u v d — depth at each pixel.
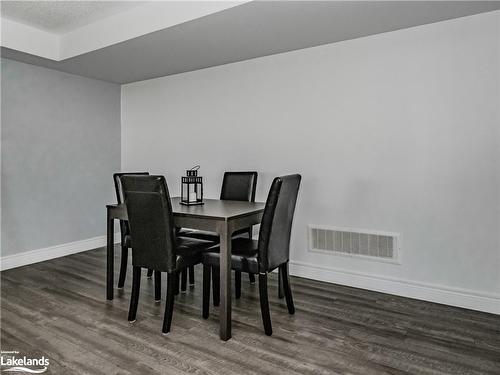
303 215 3.32
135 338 2.15
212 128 3.89
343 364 1.88
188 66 3.82
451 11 2.46
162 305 2.67
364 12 2.47
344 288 3.04
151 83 4.39
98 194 4.48
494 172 2.50
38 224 3.86
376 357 1.95
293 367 1.85
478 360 1.92
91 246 4.40
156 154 4.39
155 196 2.17
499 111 2.46
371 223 2.99
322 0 2.29
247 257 2.23
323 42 3.08
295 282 3.20
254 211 2.44
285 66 3.37
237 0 2.36
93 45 3.27
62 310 2.55
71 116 4.15
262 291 2.19
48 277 3.30
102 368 1.84
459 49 2.58
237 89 3.69
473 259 2.59
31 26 3.32
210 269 2.44
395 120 2.85
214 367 1.85
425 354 1.98
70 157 4.15
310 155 3.27
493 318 2.43
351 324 2.35
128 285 3.09
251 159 3.63
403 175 2.83
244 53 3.38
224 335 2.13
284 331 2.25
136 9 2.92
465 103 2.57
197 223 2.27
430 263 2.75
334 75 3.11
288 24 2.67
